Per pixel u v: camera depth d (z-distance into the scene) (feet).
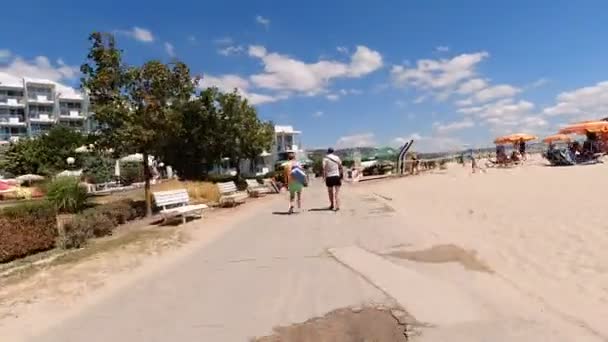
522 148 135.85
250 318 17.65
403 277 21.76
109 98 52.03
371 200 57.36
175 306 19.65
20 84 255.91
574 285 18.79
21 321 18.84
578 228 28.89
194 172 100.27
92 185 111.86
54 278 25.27
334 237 32.65
